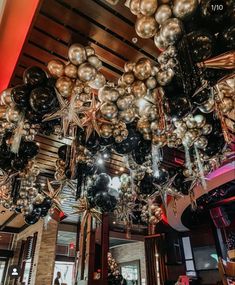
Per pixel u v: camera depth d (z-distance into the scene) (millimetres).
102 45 2324
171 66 1807
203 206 7473
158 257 8766
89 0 1956
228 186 6078
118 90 2131
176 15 1473
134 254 11508
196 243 8492
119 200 3875
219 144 2941
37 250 7367
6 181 3295
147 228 9281
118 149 2797
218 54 1474
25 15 2117
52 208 3928
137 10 1613
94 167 3359
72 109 2115
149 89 2125
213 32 1471
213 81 1619
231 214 8109
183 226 8094
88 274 5477
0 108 2416
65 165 3152
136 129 2746
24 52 2354
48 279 7008
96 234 6480
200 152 3152
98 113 2371
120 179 3814
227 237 7992
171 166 4316
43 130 2754
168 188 3723
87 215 3707
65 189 4840
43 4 1962
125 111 2281
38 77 2051
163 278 8430
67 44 2299
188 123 2596
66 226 8445
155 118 2430
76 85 2041
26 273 8008
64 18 2074
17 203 3582
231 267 2398
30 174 3443
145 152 2949
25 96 2098
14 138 2367
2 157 2971
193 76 1545
